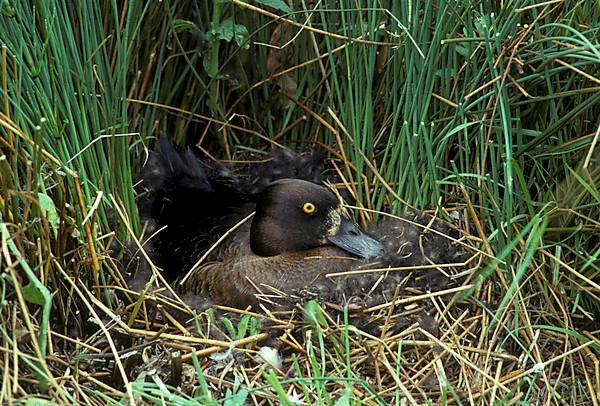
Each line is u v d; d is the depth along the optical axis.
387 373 7.41
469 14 7.96
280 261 8.45
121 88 8.05
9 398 6.17
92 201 7.84
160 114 9.56
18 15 7.22
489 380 7.27
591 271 8.03
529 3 8.09
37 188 6.91
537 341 7.70
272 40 9.34
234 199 9.38
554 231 8.00
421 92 8.34
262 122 9.96
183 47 9.41
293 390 7.07
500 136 7.98
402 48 8.47
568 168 7.84
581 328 8.00
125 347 7.37
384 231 8.66
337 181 9.38
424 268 8.23
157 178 9.10
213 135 10.02
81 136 7.79
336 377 6.53
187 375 7.12
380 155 9.12
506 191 7.64
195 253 8.62
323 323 7.34
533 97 8.05
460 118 8.38
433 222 8.57
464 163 8.76
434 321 7.76
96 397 6.70
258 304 8.16
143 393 6.30
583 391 7.44
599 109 8.09
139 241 8.39
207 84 9.62
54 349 7.23
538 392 7.34
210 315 7.64
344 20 8.42
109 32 8.43
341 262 8.48
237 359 7.31
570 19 7.73
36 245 7.12
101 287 7.62
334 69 8.84
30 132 7.49
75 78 7.82
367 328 7.79
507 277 7.94
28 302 7.09
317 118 9.33
